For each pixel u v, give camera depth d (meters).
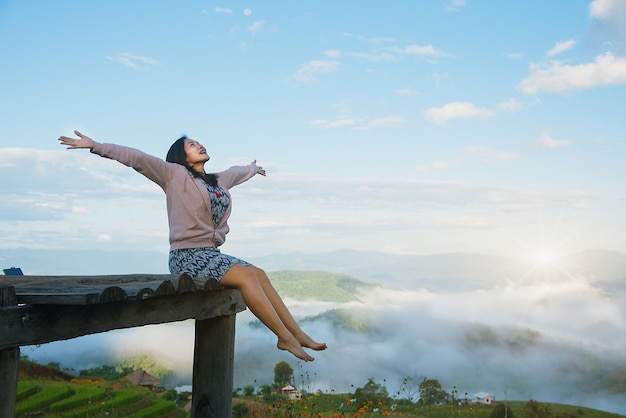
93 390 17.78
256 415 7.92
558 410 29.39
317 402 7.86
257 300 4.67
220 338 5.48
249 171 6.16
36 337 3.27
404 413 7.91
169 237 5.20
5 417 3.11
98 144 4.73
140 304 4.12
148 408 17.17
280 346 4.60
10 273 4.78
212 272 4.85
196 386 5.51
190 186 5.11
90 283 3.96
